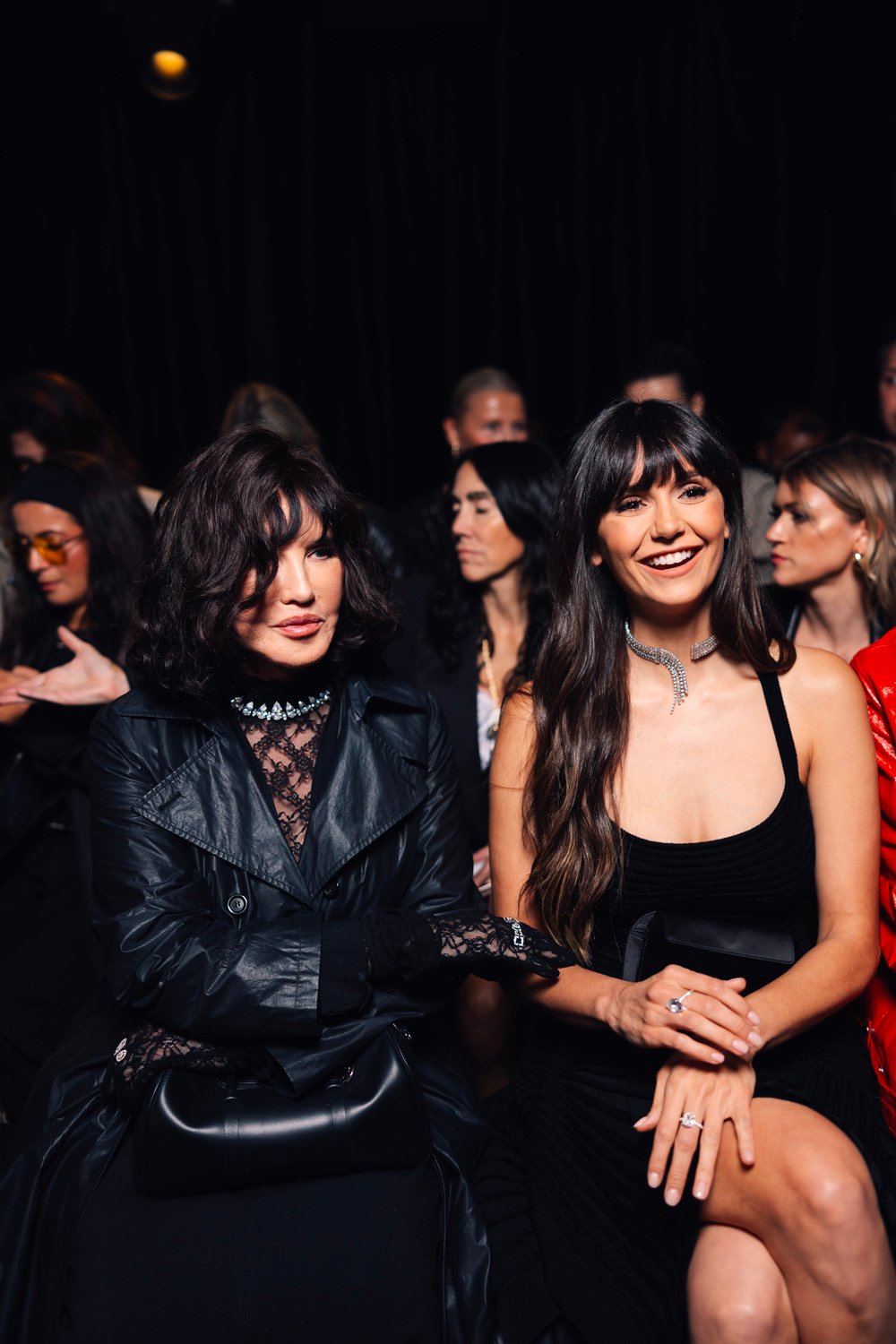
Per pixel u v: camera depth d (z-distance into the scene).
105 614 2.62
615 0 5.64
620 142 5.79
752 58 5.57
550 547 1.91
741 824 1.81
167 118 5.93
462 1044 2.26
